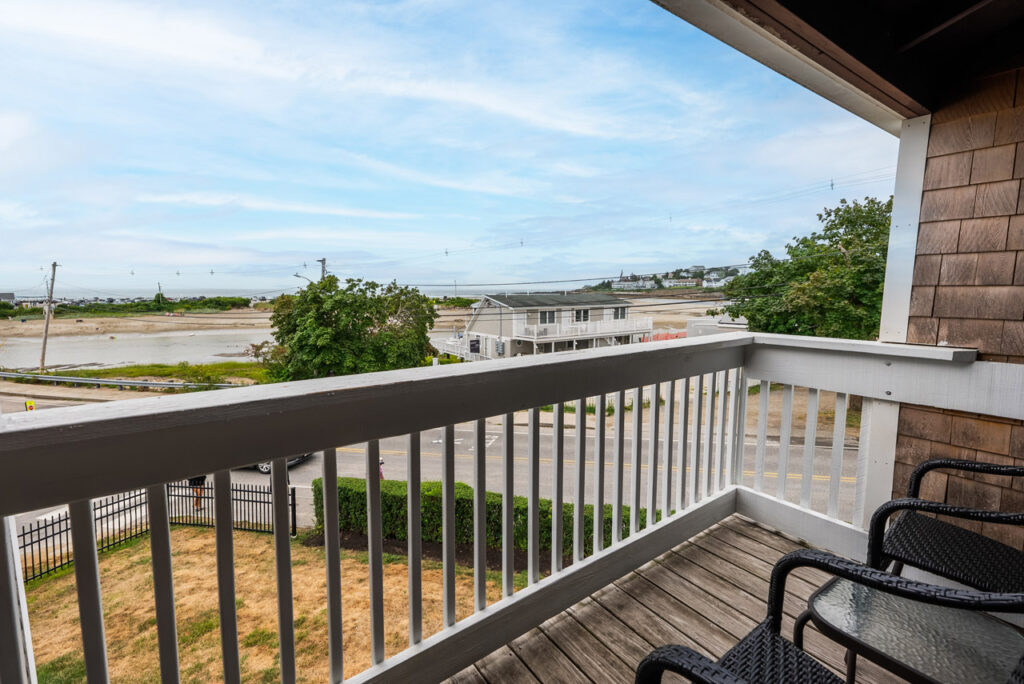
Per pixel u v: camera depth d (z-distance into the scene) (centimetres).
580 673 135
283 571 96
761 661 87
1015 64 163
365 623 323
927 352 172
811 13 128
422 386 111
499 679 132
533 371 134
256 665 260
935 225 184
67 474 70
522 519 502
